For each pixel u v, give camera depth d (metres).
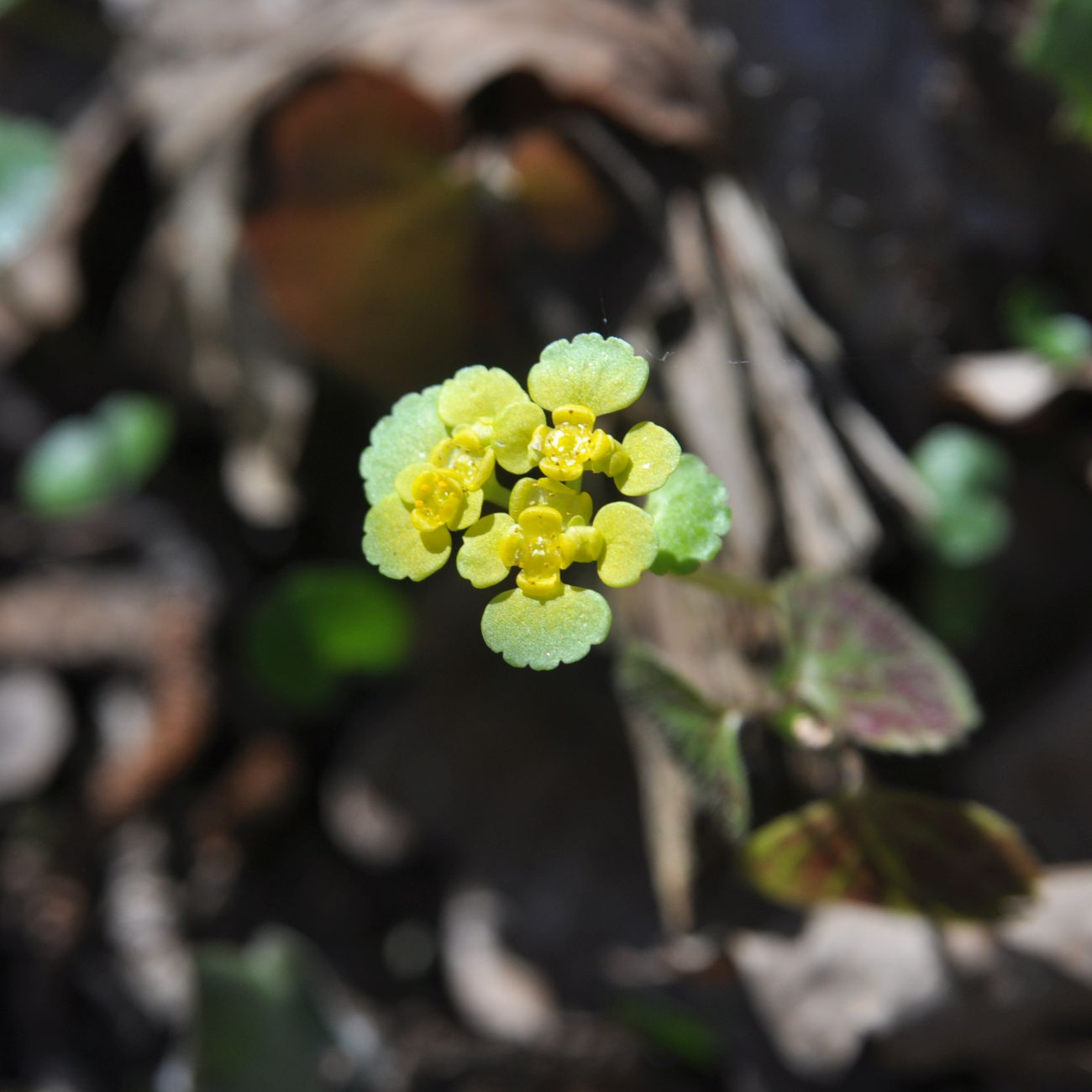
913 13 0.27
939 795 0.25
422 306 0.27
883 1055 0.23
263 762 0.30
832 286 0.27
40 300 0.32
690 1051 0.25
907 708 0.21
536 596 0.18
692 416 0.24
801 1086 0.24
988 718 0.26
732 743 0.21
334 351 0.28
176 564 0.32
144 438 0.31
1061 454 0.26
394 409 0.19
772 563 0.24
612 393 0.19
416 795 0.30
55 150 0.31
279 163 0.25
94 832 0.29
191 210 0.30
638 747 0.24
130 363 0.33
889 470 0.25
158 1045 0.27
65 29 0.35
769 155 0.27
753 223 0.25
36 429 0.34
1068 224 0.28
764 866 0.21
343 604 0.29
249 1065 0.25
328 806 0.31
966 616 0.26
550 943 0.27
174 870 0.29
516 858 0.29
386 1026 0.27
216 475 0.33
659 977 0.25
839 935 0.24
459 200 0.25
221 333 0.30
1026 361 0.26
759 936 0.24
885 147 0.27
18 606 0.32
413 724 0.31
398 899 0.30
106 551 0.33
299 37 0.28
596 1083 0.25
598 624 0.18
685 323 0.24
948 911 0.21
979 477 0.26
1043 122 0.27
